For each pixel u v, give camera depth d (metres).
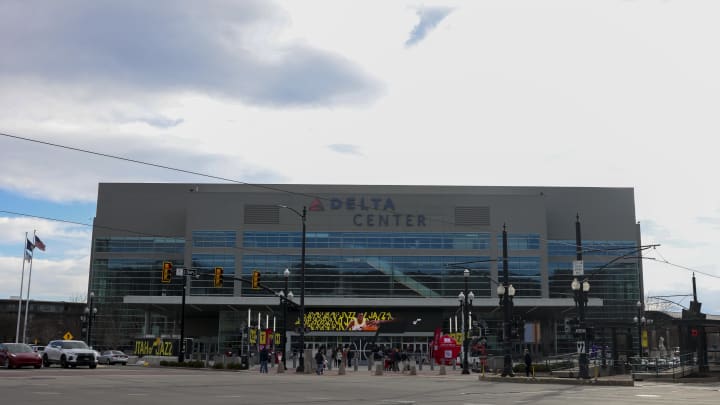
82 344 47.06
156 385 27.83
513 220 98.69
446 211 98.81
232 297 90.56
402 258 97.56
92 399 20.62
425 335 90.44
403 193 101.38
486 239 98.25
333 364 68.50
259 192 99.25
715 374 45.81
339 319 90.75
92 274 107.44
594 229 107.62
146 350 76.31
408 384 33.34
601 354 53.81
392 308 94.25
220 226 97.88
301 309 51.78
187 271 53.31
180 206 109.62
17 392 22.58
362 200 99.06
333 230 98.31
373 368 66.00
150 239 108.56
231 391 25.56
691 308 48.41
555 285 105.25
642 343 72.00
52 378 30.91
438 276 97.00
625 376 45.56
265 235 97.94
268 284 96.38
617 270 105.38
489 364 59.12
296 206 98.69
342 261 97.38
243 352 63.72
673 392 29.31
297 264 97.19
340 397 23.88
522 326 69.81
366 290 96.50
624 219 108.00
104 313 105.94
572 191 108.81
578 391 29.45
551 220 107.81
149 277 107.19
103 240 108.50
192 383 29.70
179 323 107.06
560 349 100.88
